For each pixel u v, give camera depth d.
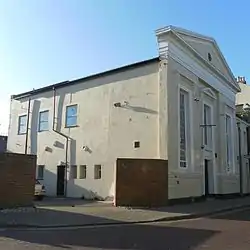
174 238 10.22
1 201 16.16
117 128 23.52
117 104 23.75
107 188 23.36
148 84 22.44
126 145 22.80
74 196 25.20
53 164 27.30
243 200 26.97
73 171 25.84
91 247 8.79
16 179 16.77
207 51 28.03
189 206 20.05
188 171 23.00
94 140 24.80
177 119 22.14
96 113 25.05
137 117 22.58
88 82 26.02
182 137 23.41
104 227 12.54
